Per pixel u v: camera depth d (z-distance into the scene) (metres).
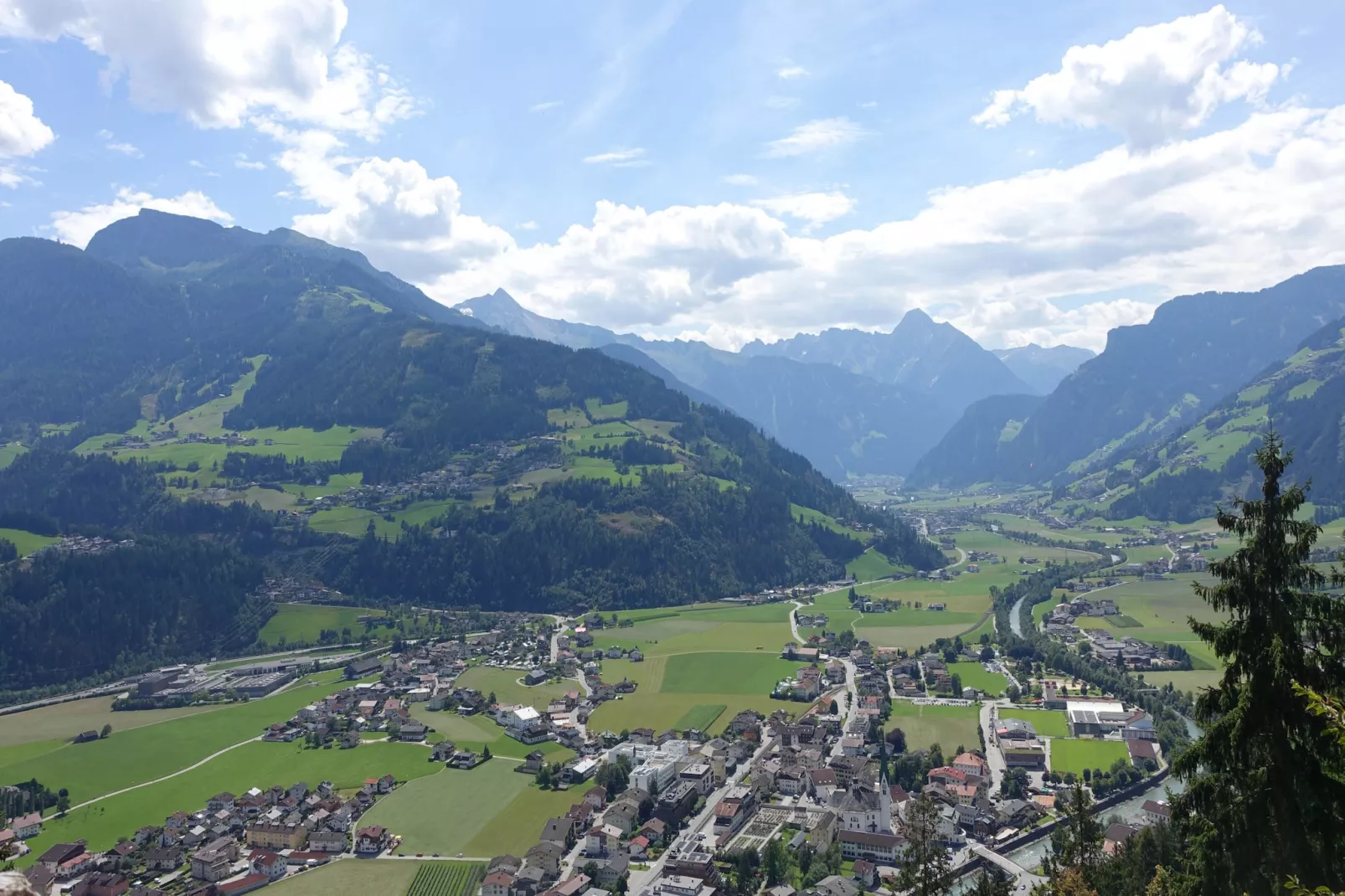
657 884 146.38
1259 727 43.81
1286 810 42.59
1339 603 42.41
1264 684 43.28
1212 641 45.56
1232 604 44.81
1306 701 41.66
